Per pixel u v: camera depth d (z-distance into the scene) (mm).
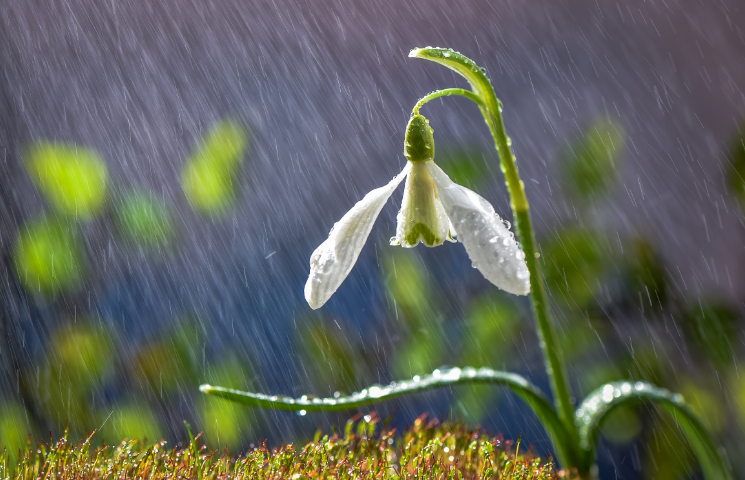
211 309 604
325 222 709
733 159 454
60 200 445
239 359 454
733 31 713
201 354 451
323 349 455
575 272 446
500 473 370
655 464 447
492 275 372
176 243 593
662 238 678
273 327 617
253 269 645
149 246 461
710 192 688
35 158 443
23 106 628
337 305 589
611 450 521
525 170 695
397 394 376
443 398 565
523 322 449
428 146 380
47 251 444
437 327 454
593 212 449
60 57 679
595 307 445
